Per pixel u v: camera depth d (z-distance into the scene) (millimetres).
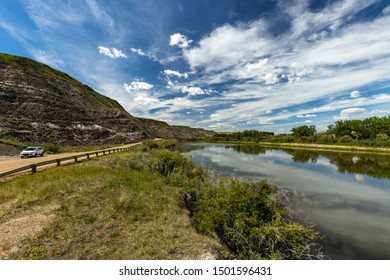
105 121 77625
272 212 9969
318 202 16359
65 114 58938
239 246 8531
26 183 11914
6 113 45281
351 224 12562
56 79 73812
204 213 10211
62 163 19828
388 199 17234
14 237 6508
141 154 25750
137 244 6664
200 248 6719
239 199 9641
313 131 96938
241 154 50781
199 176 18078
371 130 72750
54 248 6133
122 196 9836
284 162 37000
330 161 38250
